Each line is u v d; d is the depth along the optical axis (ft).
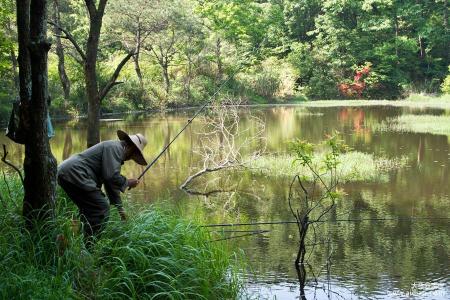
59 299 13.88
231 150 46.62
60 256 15.80
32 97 16.43
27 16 16.89
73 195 17.44
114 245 16.92
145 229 17.75
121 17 120.98
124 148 18.34
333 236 27.86
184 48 137.59
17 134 16.84
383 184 41.01
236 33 164.14
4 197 19.93
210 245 20.11
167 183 42.01
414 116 100.42
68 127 84.89
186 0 154.10
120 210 17.90
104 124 88.07
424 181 42.06
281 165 47.37
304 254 23.65
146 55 139.44
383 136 70.69
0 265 14.69
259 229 28.84
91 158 17.54
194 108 128.77
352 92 167.02
